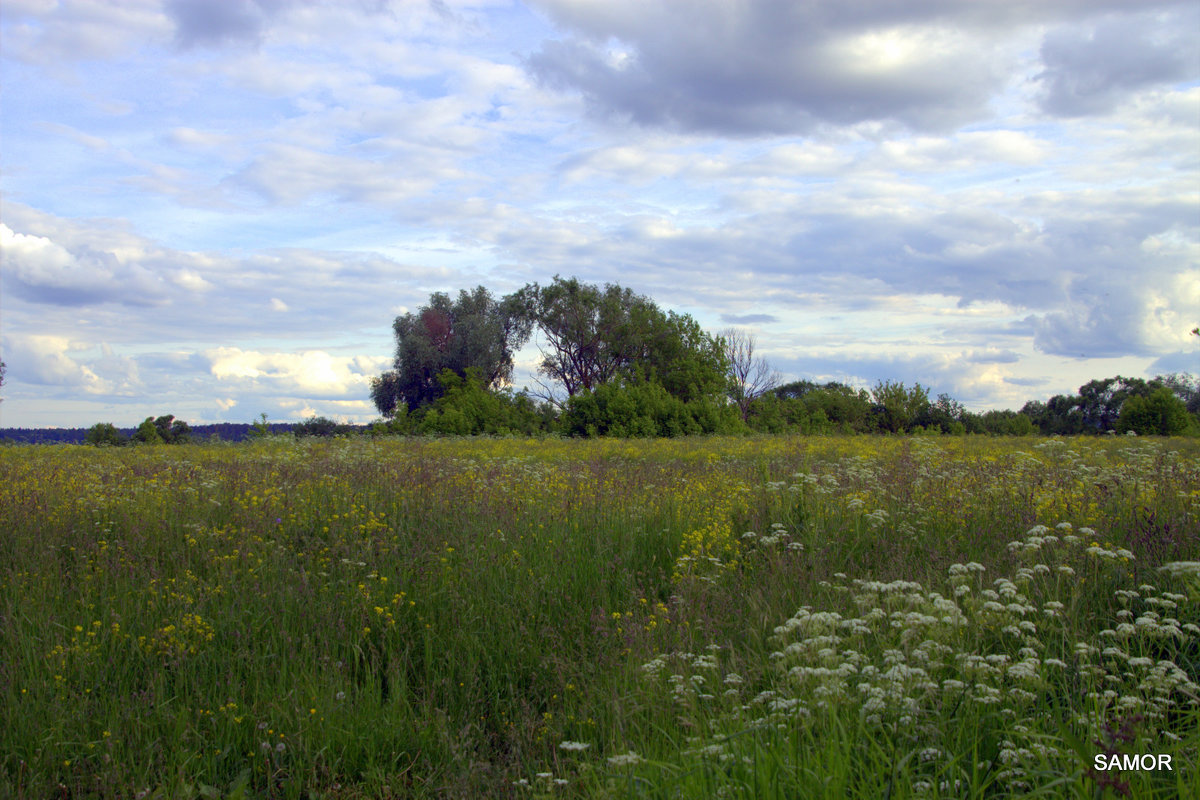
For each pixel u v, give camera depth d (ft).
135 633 15.65
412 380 187.73
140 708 12.93
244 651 14.82
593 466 40.06
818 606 15.85
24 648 14.24
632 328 186.70
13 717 12.16
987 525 21.80
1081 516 21.50
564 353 202.59
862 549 21.34
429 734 12.60
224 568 18.98
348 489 28.07
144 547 21.26
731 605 16.87
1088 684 11.10
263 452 56.75
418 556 20.53
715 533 22.39
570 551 21.04
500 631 16.29
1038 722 10.15
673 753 10.69
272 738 12.36
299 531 23.17
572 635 16.33
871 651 13.06
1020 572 15.20
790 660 12.48
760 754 9.07
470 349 184.24
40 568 18.89
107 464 44.37
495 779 11.28
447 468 37.60
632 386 139.03
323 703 13.05
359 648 15.26
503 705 14.14
